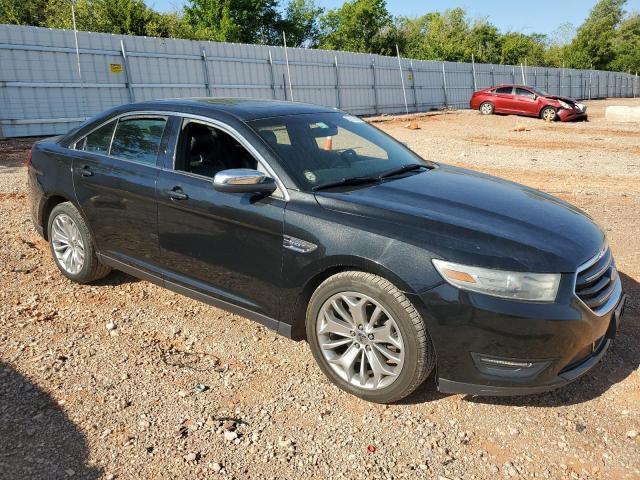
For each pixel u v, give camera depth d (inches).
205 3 1524.4
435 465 106.0
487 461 107.1
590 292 116.6
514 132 730.2
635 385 131.4
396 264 113.7
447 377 115.0
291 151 141.4
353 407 123.6
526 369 111.9
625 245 232.1
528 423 118.4
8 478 100.6
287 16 1862.7
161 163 154.0
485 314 108.5
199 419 118.6
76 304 173.0
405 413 121.6
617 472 104.1
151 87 749.3
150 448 109.3
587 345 116.0
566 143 605.6
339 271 126.2
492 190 146.2
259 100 171.8
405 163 163.0
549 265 110.7
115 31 1015.6
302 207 127.6
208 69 821.9
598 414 121.2
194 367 138.9
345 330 125.4
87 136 178.4
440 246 112.7
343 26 1923.0
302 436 113.8
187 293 153.6
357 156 154.6
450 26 2488.9
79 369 136.6
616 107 903.7
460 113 1086.4
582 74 1948.8
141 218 157.1
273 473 103.5
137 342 150.4
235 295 142.4
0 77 594.9
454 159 486.9
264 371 137.8
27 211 279.4
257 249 133.4
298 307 131.3
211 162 145.9
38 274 195.9
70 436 112.3
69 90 659.4
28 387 128.3
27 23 1190.9
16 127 613.6
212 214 139.5
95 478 101.3
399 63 1190.3
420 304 112.0
